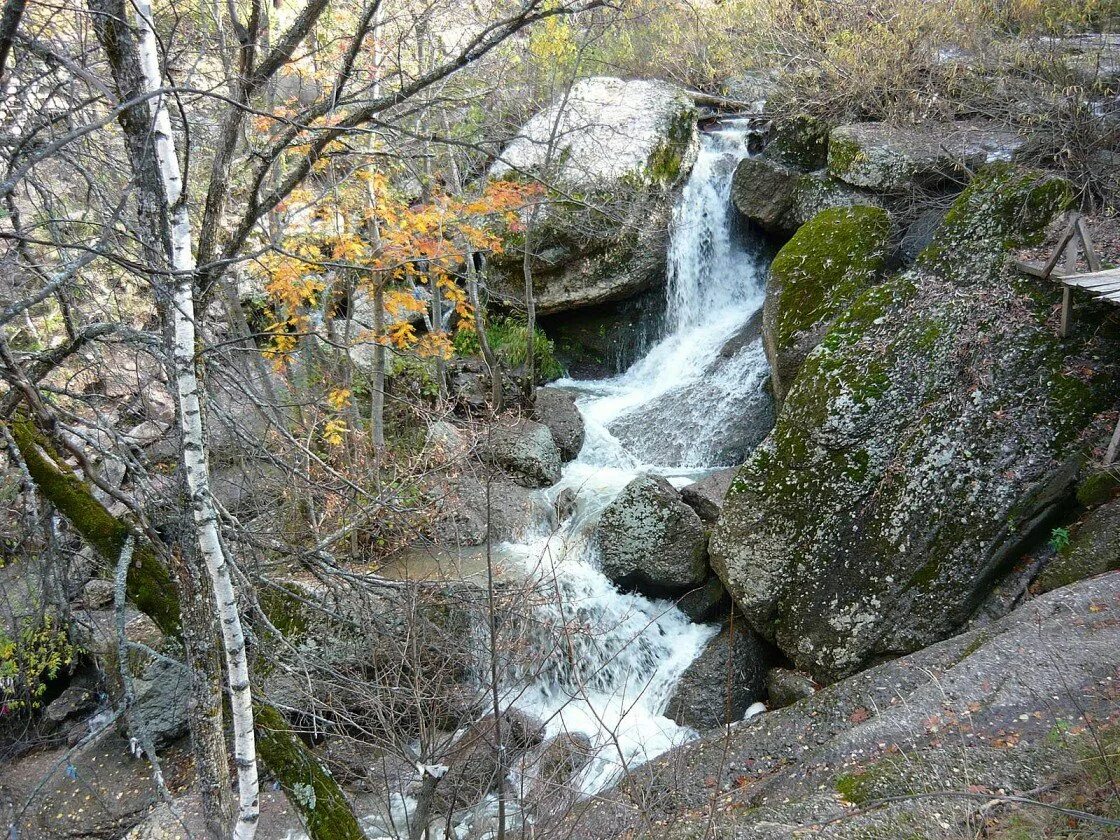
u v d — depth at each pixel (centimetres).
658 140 1189
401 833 547
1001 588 635
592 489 990
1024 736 438
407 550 830
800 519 739
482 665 636
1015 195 768
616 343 1295
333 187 615
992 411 674
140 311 645
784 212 1184
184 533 374
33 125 396
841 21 1245
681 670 770
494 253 1174
